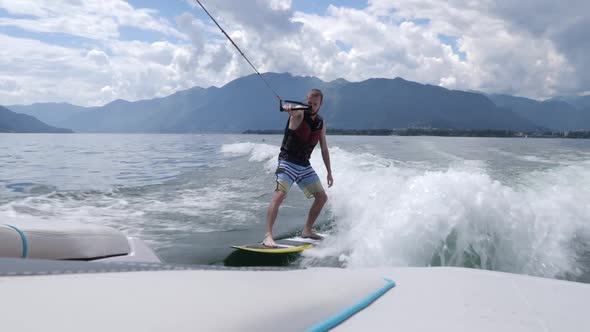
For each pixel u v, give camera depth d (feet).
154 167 38.78
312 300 2.90
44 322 1.74
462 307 3.50
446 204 12.57
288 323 2.42
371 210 15.20
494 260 10.64
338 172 26.12
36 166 40.65
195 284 2.67
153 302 2.20
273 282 3.13
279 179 13.03
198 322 2.05
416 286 4.18
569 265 10.45
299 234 14.15
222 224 15.65
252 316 2.30
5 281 2.21
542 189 18.13
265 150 53.62
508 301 3.76
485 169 27.89
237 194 22.49
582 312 3.52
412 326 2.92
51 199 20.77
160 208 18.62
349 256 11.55
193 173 32.09
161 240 13.29
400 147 64.80
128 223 15.71
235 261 11.19
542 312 3.49
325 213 17.42
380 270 5.11
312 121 13.16
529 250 11.11
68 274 2.52
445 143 92.32
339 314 2.85
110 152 67.56
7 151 69.82
